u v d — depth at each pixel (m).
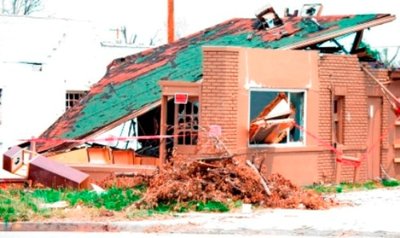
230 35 39.12
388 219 23.05
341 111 34.06
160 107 34.66
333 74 33.50
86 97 41.44
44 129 48.00
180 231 21.77
